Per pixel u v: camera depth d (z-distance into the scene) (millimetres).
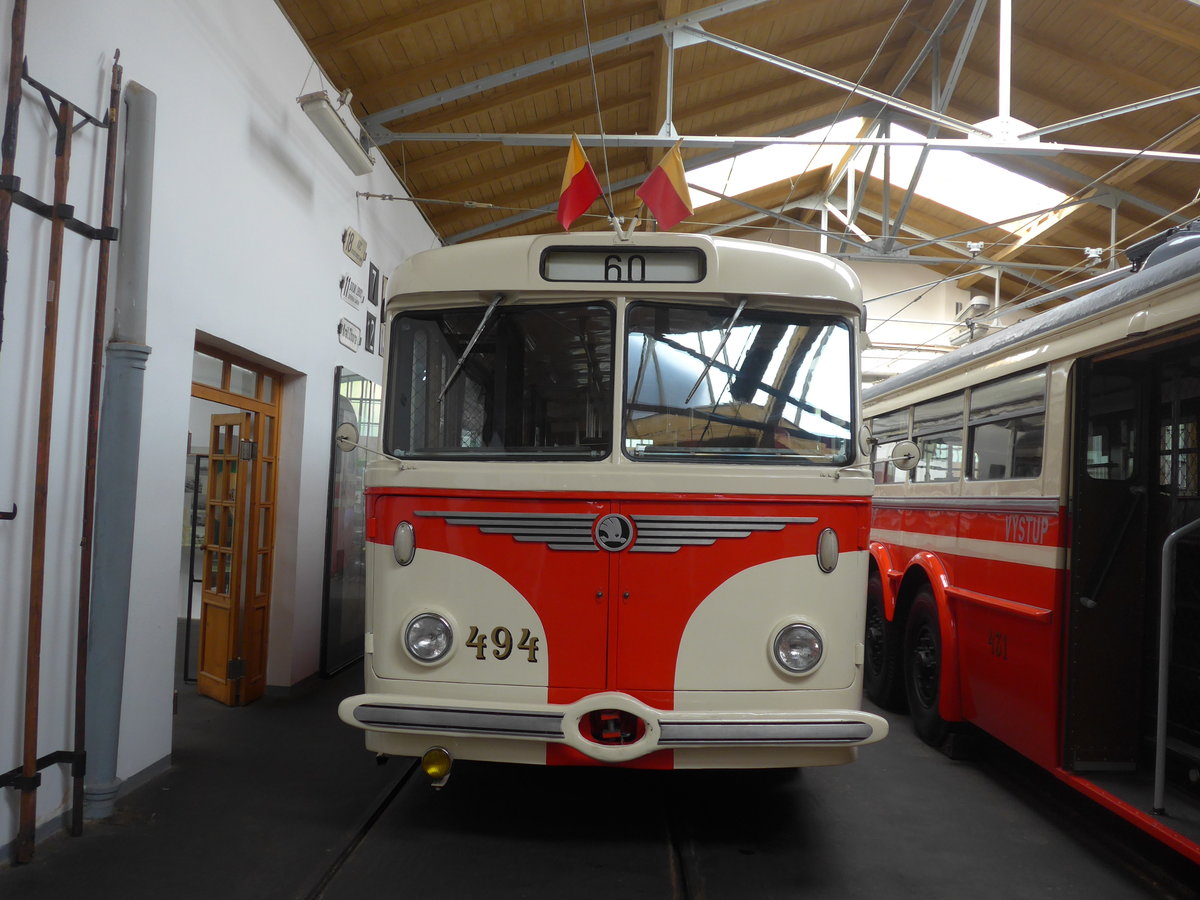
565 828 4367
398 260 10039
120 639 4312
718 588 3846
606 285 4035
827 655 3859
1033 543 4574
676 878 3824
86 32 4086
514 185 12117
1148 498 4410
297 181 6699
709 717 3684
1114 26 10594
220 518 6656
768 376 4074
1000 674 4898
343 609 7988
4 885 3564
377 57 8117
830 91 13047
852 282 4160
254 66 5859
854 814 4652
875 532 7520
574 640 3832
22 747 3824
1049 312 4812
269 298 6199
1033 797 4965
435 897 3578
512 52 8617
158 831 4168
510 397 4082
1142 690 4359
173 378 4895
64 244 4008
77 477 4148
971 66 12523
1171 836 3467
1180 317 3549
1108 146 12883
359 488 8508
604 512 3869
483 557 3893
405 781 5020
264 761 5266
